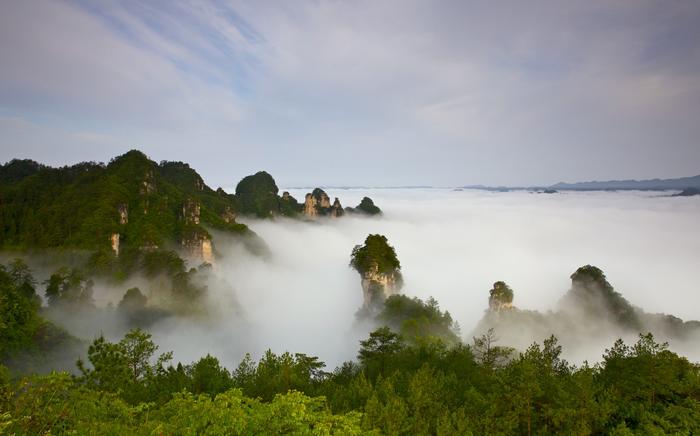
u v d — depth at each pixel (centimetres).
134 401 3425
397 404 2862
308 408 2253
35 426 1948
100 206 14438
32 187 16488
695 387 2841
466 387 3634
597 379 3222
